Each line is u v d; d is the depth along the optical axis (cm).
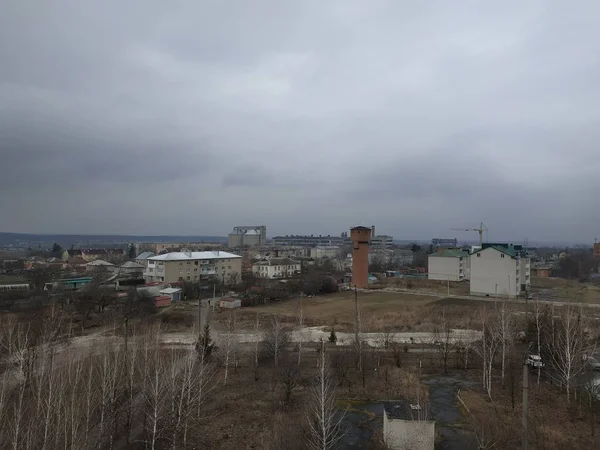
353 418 3005
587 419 2981
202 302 8462
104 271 13250
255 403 3294
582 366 3528
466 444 2611
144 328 5638
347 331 5841
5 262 16350
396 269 15462
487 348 4019
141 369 3509
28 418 2656
